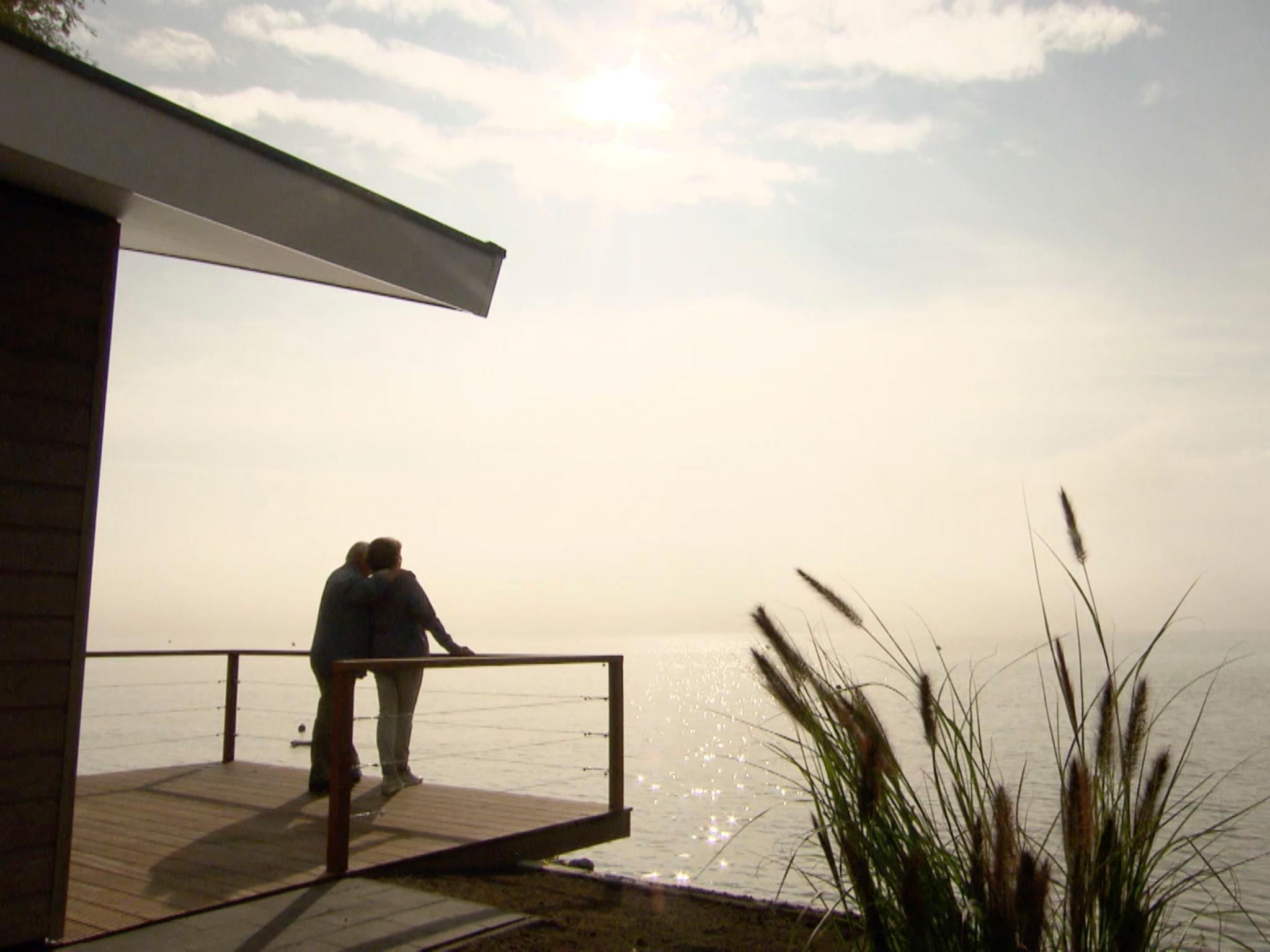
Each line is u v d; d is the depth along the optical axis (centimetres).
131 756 2347
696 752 3359
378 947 355
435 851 477
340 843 446
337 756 449
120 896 409
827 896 259
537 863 519
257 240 426
